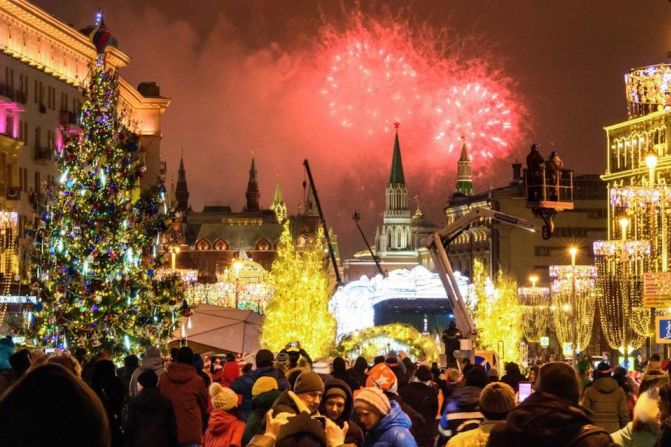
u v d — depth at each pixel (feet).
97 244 119.65
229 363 90.74
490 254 568.00
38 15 315.78
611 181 429.79
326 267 330.54
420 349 183.21
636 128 418.51
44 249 120.88
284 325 255.29
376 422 40.93
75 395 16.87
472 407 46.32
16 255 257.34
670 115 397.80
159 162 481.87
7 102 291.99
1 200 287.07
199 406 68.18
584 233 558.97
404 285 281.33
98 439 16.78
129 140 123.75
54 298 119.03
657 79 202.39
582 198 558.56
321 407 46.14
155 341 122.42
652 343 377.50
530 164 75.46
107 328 119.34
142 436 59.82
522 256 559.38
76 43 345.31
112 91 124.06
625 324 384.47
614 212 417.08
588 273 327.47
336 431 35.65
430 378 74.23
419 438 56.18
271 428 35.32
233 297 422.82
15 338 140.05
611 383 66.08
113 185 121.08
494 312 358.64
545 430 25.41
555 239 558.56
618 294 401.70
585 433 25.27
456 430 45.88
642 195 244.83
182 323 127.75
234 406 58.39
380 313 278.46
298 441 29.89
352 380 72.08
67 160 121.70
